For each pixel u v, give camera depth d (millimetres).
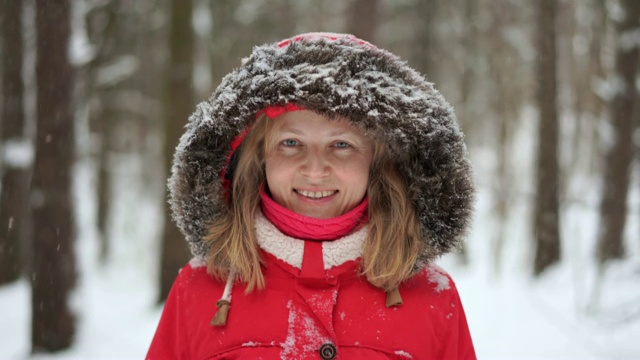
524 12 12656
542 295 7168
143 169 17641
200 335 1498
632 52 8344
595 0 11930
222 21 10727
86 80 9453
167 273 6949
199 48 8906
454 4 13555
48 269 5324
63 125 5332
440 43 13570
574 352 5324
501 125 12477
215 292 1544
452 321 1556
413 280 1574
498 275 9250
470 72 14039
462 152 1454
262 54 1440
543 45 9039
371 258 1458
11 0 7496
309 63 1398
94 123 12547
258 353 1410
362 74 1391
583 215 12500
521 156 16547
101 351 5422
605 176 8352
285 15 13320
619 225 8133
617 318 5910
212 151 1464
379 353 1424
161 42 12969
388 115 1368
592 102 14078
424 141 1427
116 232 16516
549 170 8852
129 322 6434
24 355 5387
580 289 7105
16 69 7766
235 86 1436
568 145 16609
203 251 1532
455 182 1442
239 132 1451
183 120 6883
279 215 1472
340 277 1490
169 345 1593
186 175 1459
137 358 5305
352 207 1498
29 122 8227
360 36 7578
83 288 5609
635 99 8328
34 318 5371
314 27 14469
